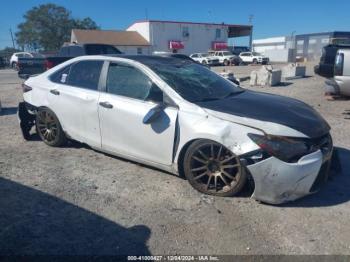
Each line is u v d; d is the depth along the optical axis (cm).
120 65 496
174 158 437
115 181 461
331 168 461
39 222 363
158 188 440
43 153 572
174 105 434
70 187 445
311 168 379
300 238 337
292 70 1906
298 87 1457
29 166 517
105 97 496
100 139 511
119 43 5509
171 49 5841
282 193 380
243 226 356
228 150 394
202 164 423
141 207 394
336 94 993
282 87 1482
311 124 403
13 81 2081
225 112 407
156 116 434
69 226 357
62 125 566
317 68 1002
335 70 954
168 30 5809
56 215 378
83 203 403
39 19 8356
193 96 445
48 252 316
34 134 687
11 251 317
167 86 446
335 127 737
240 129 389
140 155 470
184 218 371
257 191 386
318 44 6338
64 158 547
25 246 324
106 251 318
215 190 417
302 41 6688
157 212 384
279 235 341
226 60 4297
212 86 486
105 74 509
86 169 502
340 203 403
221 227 354
